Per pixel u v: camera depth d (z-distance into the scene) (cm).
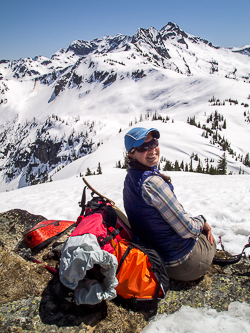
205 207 581
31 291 223
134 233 243
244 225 411
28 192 1327
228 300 227
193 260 229
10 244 303
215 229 420
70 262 182
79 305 207
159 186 205
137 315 210
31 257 274
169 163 11706
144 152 212
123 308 215
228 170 14400
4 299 206
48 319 197
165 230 219
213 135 18525
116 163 12812
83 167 14575
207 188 937
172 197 207
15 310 200
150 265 210
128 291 208
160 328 199
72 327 194
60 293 225
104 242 203
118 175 3562
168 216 209
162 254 232
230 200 636
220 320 205
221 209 544
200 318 207
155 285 211
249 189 841
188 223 214
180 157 14938
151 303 209
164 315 212
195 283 250
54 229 314
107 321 202
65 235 326
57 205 729
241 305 220
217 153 15788
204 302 226
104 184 1508
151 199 204
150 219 216
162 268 216
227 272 271
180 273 234
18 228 332
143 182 207
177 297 233
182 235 217
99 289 194
